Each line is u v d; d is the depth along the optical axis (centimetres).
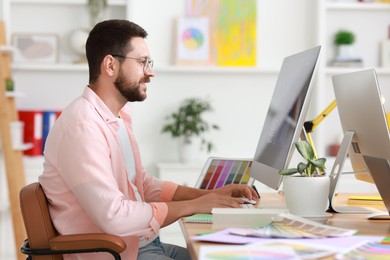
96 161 200
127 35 226
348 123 228
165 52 503
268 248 140
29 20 498
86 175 198
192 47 497
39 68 483
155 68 481
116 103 230
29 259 209
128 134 255
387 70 491
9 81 457
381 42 507
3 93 439
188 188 260
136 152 255
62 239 193
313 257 134
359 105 214
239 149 506
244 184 251
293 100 223
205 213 209
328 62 509
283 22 506
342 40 496
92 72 229
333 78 243
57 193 208
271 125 249
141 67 228
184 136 485
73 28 501
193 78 504
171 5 502
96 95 220
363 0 498
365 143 217
